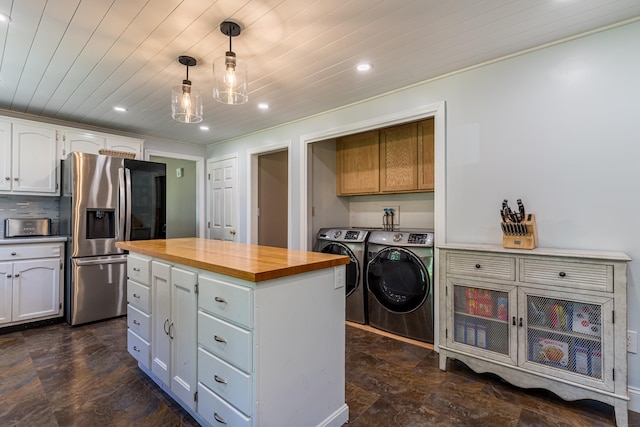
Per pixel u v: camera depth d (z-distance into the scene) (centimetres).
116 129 410
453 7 167
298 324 148
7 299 297
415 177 324
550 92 208
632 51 183
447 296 227
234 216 461
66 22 178
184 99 217
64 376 220
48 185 340
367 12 170
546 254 186
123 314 350
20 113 343
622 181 187
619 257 168
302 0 159
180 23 179
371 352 262
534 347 192
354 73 248
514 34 195
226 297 144
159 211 382
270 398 137
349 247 335
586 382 175
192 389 167
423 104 264
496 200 229
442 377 221
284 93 288
